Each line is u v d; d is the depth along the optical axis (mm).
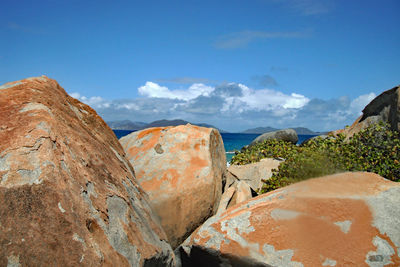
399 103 6996
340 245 2926
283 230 3195
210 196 4668
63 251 1671
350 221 3020
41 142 2008
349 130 8984
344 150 6887
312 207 3217
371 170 6270
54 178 1872
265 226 3283
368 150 6875
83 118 3357
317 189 3395
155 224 2895
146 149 5105
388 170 6105
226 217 3584
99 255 1811
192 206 4520
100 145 2963
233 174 7164
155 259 2432
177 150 4980
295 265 2963
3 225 1597
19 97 2467
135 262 2113
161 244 2705
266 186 6141
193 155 4934
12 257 1526
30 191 1753
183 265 4059
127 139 5508
